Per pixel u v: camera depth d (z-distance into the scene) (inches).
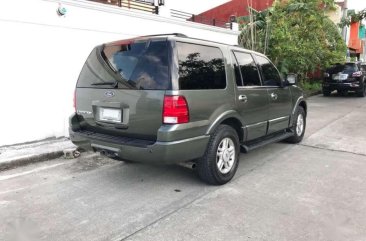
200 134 169.3
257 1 724.0
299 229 138.0
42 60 267.6
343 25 776.3
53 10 268.7
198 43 176.9
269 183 189.6
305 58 603.2
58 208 159.3
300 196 171.0
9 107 253.0
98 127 183.9
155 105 157.6
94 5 294.0
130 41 173.6
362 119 398.6
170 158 157.4
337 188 181.9
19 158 224.5
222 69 187.8
